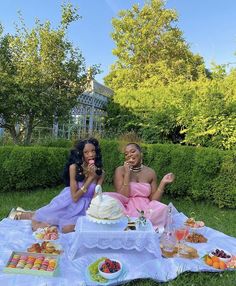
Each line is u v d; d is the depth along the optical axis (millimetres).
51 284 2727
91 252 3322
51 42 8539
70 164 4195
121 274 2900
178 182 6027
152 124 9289
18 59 8383
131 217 3711
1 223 4199
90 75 9375
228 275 3057
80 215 4031
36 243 3416
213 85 8609
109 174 6594
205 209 5637
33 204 5516
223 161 5695
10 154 6059
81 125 12625
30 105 8141
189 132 7660
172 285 2859
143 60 23875
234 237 4227
